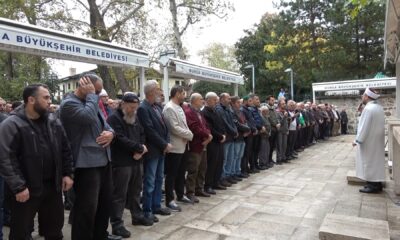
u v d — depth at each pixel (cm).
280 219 480
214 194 613
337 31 2242
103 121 369
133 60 606
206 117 609
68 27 1193
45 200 314
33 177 294
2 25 395
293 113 1025
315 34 2405
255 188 663
